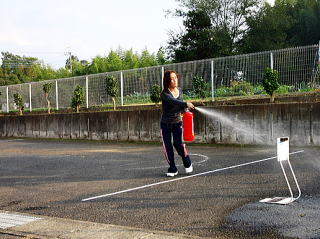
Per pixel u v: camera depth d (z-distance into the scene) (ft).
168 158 24.44
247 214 15.07
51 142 54.65
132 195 19.80
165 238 12.76
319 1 169.68
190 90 51.49
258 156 31.71
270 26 150.51
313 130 36.60
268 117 39.14
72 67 193.98
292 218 14.10
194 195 19.01
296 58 43.88
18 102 75.87
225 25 151.94
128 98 57.57
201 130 43.83
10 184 24.77
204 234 13.37
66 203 18.97
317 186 19.30
